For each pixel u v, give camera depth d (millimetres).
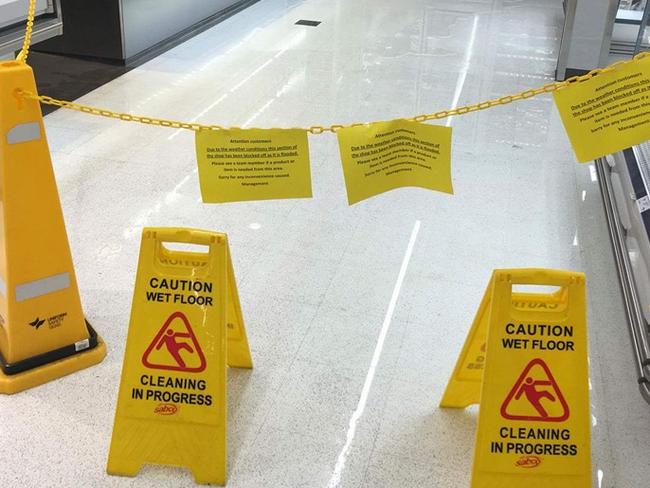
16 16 3611
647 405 2762
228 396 2709
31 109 2447
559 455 2275
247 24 7590
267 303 3244
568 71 6223
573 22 6031
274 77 6066
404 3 8609
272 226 3865
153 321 2342
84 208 3936
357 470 2426
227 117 5211
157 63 6305
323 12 8133
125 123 5008
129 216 3889
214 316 2324
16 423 2562
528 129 5211
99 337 2912
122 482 2355
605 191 3771
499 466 2279
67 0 6035
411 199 4180
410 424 2623
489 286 2365
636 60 2109
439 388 2801
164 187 4207
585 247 3770
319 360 2918
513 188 4348
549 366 2234
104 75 5918
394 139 2271
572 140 2170
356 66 6398
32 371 2713
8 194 2496
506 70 6426
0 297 2713
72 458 2438
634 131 2154
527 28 7734
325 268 3520
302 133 2283
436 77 6184
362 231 3852
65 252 2684
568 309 2225
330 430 2582
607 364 2965
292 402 2699
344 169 2262
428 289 3389
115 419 2369
